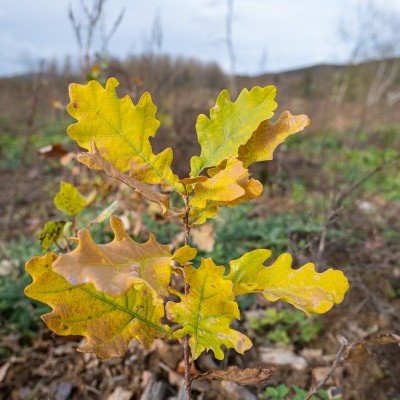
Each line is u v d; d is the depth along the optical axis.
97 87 0.24
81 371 0.72
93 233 0.93
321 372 0.74
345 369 0.75
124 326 0.27
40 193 2.01
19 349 0.76
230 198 0.25
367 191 1.94
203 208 0.27
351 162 2.55
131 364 0.72
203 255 0.93
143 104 0.25
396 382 0.73
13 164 2.61
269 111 0.26
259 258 0.27
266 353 0.78
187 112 1.72
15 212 1.70
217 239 1.07
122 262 0.21
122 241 0.22
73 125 0.24
